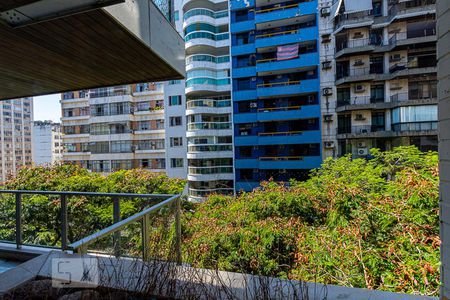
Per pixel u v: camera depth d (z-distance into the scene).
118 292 1.31
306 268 3.08
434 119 12.57
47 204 3.21
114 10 2.19
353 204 3.94
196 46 18.56
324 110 15.08
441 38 1.12
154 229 2.03
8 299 1.25
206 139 18.30
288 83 16.14
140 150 21.95
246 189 16.42
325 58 15.02
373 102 14.19
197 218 6.51
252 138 16.61
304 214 4.98
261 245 3.91
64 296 1.25
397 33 13.66
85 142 23.70
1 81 3.97
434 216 3.03
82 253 1.25
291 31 16.11
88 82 4.12
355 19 13.93
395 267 2.67
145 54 3.05
